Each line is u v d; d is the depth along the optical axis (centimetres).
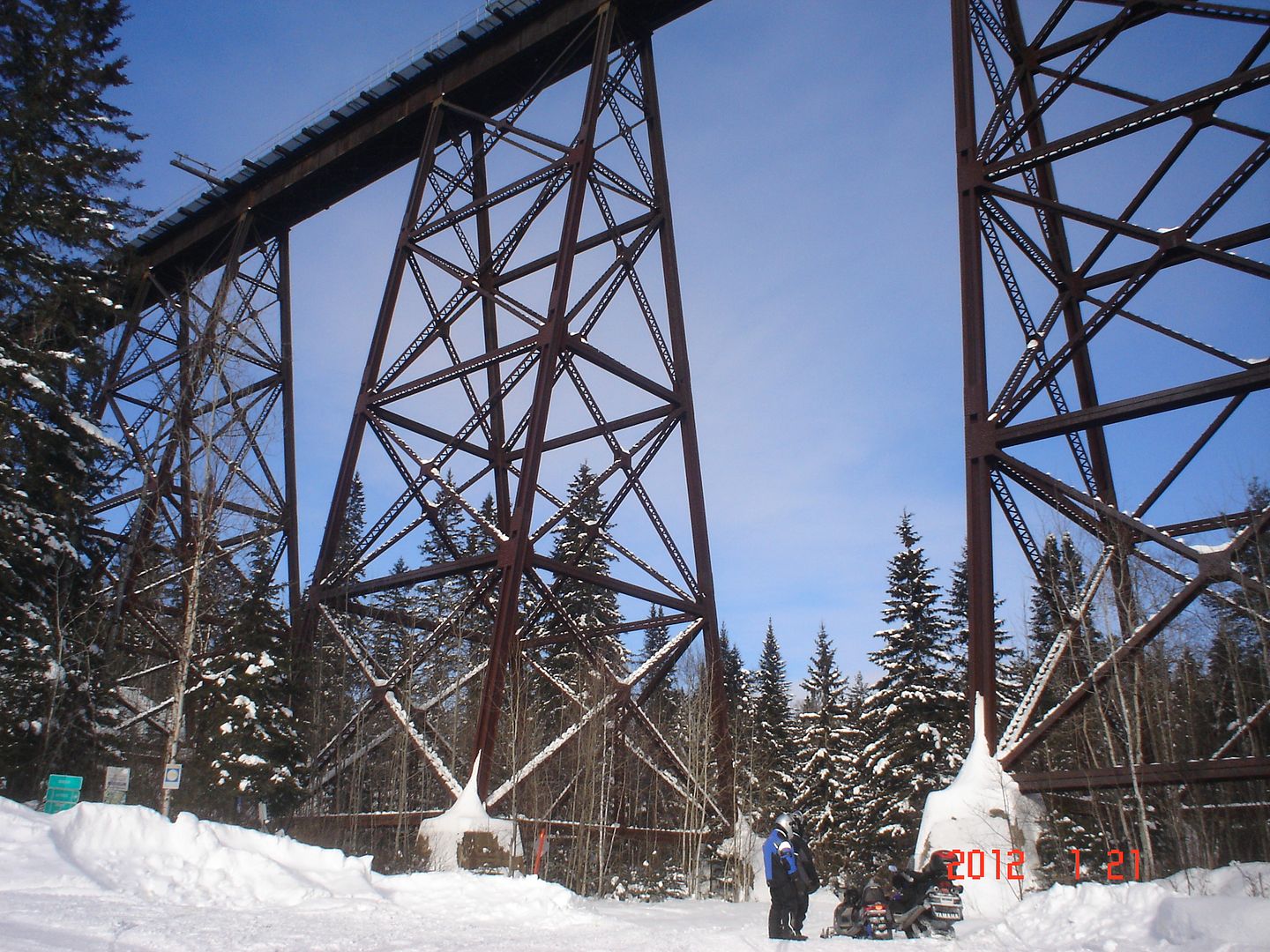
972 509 1988
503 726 3312
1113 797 2234
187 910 1165
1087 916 1121
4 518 2603
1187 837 2030
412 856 2609
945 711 3606
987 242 2291
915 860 1803
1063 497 2009
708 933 1257
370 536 3080
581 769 3038
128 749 3155
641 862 3369
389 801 3516
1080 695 1866
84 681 2878
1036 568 2059
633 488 2981
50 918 990
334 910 1305
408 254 3316
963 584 4081
